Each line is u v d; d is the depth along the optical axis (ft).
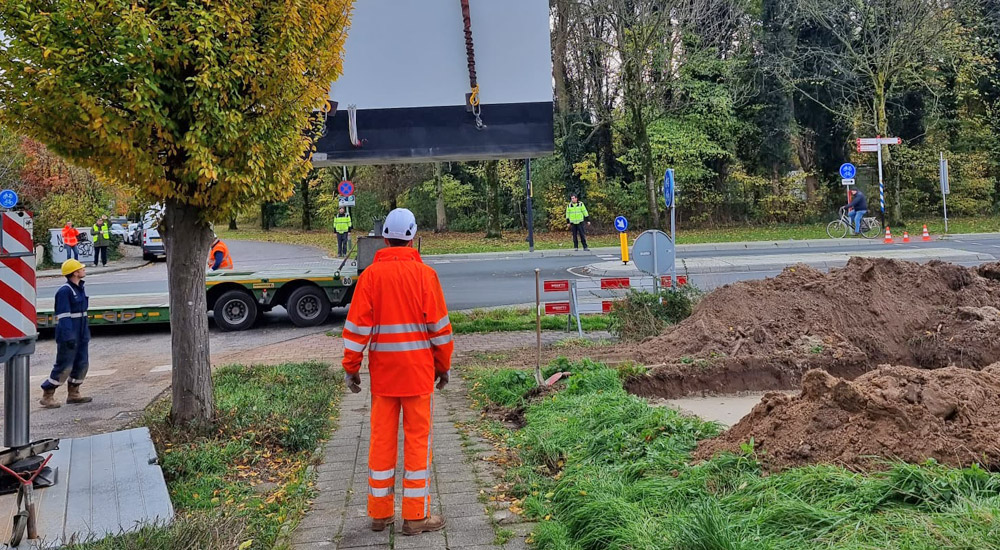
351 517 15.61
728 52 124.47
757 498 13.33
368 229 145.38
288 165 22.03
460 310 49.47
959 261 67.00
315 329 47.57
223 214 20.95
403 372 14.88
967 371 17.33
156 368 36.81
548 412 22.44
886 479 13.15
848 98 115.65
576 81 127.85
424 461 14.83
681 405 27.25
